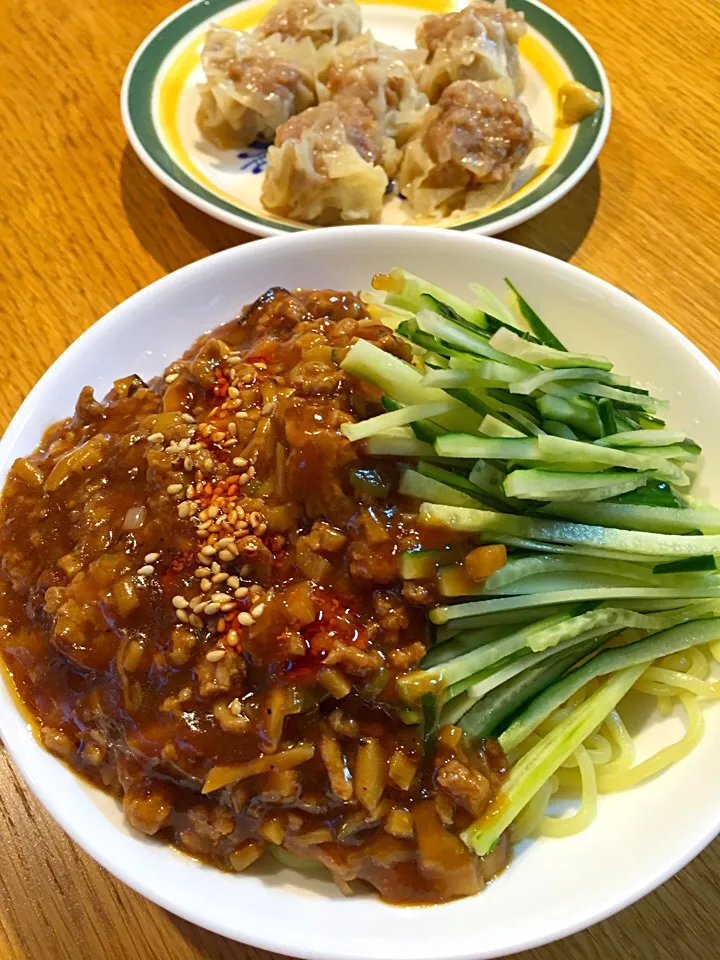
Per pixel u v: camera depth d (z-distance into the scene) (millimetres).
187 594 153
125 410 189
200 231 267
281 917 138
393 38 340
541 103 298
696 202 269
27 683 164
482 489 158
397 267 212
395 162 287
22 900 159
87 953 153
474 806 143
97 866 163
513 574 153
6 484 181
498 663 154
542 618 159
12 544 174
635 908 153
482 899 141
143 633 154
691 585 163
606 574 162
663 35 322
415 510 157
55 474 176
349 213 268
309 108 295
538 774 150
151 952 154
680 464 180
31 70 315
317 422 155
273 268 214
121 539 162
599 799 158
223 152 299
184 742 144
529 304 206
